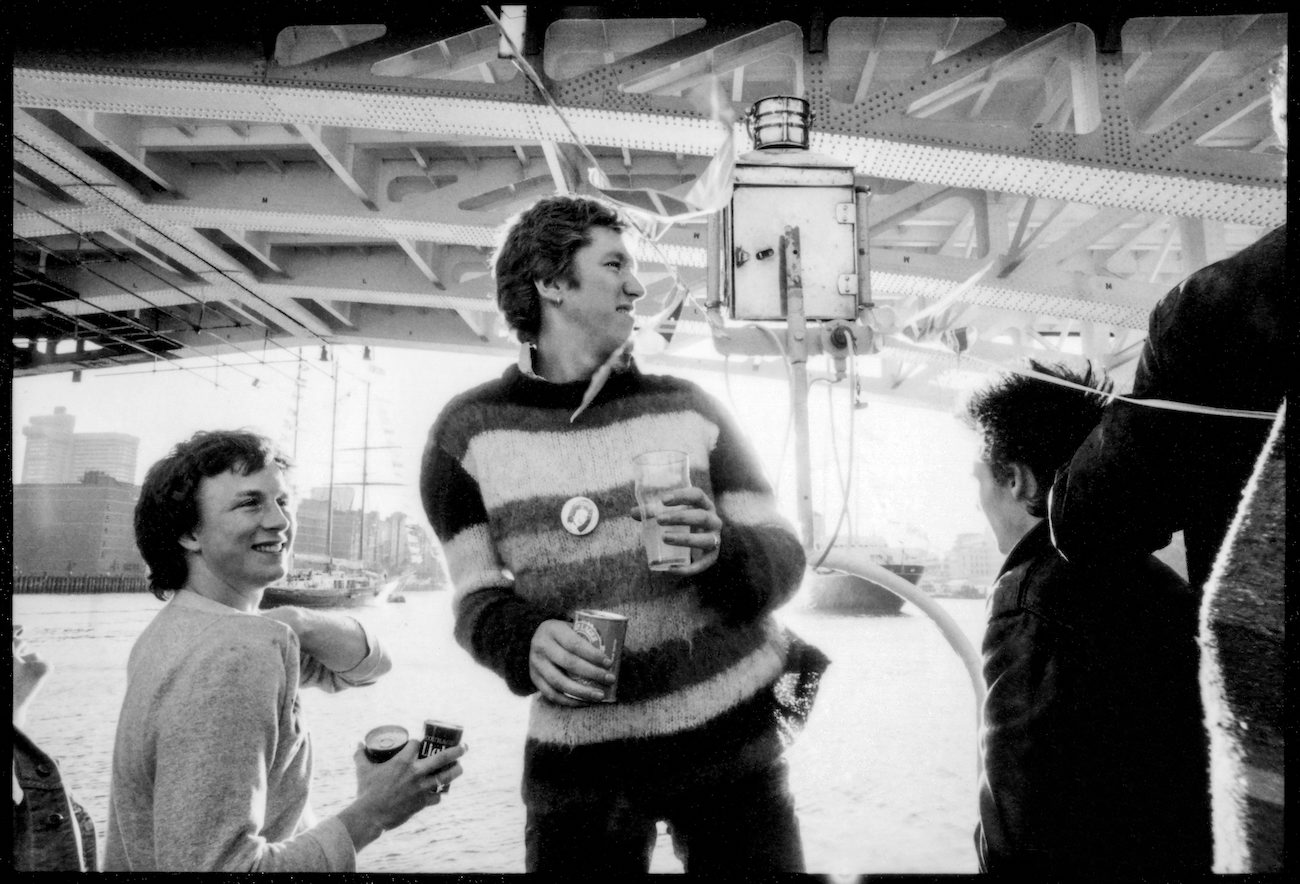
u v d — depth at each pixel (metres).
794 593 1.26
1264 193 2.92
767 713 1.25
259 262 5.93
